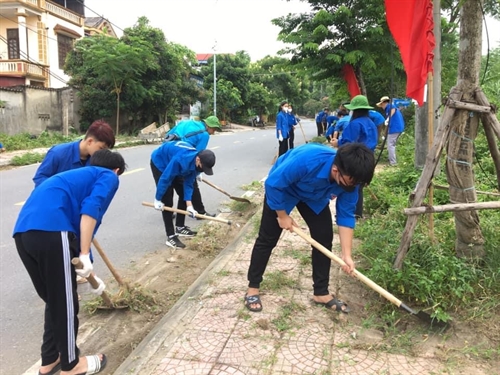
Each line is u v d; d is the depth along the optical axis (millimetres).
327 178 2680
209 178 9516
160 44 23266
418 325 2938
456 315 3004
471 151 3383
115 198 7500
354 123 4988
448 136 3379
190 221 6250
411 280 3139
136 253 4930
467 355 2602
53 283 2379
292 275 3768
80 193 2506
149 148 16672
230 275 3799
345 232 2979
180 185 5375
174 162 4711
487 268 3361
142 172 10227
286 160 2846
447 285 3121
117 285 4059
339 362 2523
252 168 11047
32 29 22641
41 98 18500
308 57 11719
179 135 5301
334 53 11133
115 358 2900
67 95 19562
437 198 5402
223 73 38000
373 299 3299
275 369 2461
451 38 12805
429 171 3270
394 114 9133
